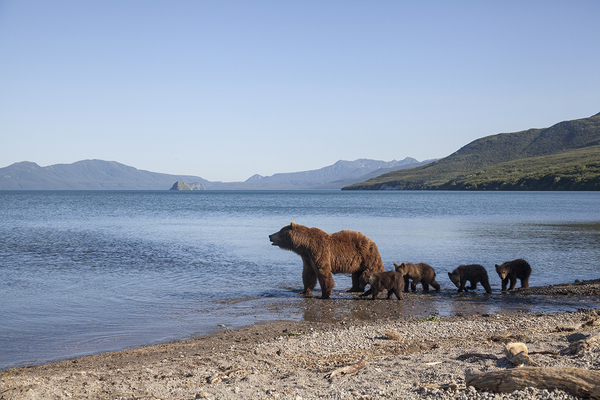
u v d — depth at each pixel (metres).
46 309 12.47
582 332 9.16
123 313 12.23
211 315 12.23
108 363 8.30
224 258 22.05
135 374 7.59
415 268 15.56
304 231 14.62
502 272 15.60
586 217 51.97
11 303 13.05
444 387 5.94
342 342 9.60
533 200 106.56
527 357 6.71
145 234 33.34
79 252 23.38
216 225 42.00
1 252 23.06
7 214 58.97
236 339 10.03
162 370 7.84
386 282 14.23
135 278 16.97
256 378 7.17
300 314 12.51
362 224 42.34
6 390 6.57
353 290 15.60
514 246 26.28
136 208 79.69
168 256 22.45
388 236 31.58
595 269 19.62
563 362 6.76
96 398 6.38
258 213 63.34
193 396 6.27
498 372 5.77
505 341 9.18
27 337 10.09
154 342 9.86
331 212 65.12
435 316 12.09
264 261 21.27
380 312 12.78
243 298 14.32
